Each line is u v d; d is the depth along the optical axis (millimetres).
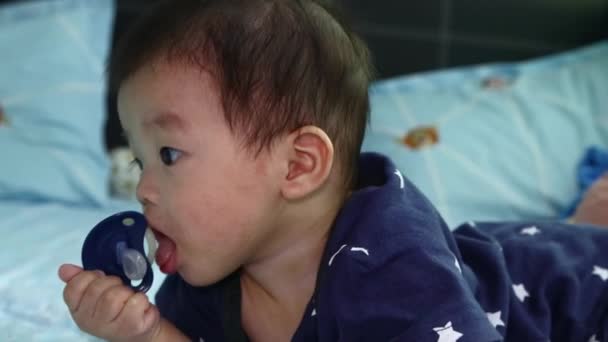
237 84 766
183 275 810
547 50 2080
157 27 807
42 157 1696
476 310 684
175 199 777
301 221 833
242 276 893
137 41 807
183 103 763
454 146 1758
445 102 1867
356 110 853
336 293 741
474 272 897
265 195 791
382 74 2082
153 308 812
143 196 788
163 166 781
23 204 1637
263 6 814
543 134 1801
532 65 1992
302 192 804
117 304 780
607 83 1931
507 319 876
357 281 733
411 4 2068
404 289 708
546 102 1869
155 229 800
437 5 2072
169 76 771
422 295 698
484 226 1074
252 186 781
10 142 1692
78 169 1719
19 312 1105
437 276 706
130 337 801
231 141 768
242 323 895
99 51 1872
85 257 807
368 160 912
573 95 1896
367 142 1763
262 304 885
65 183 1697
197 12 805
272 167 787
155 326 837
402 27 2080
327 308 754
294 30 807
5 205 1615
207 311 915
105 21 1918
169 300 958
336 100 820
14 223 1488
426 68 2090
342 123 836
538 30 2086
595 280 953
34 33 1828
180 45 780
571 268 948
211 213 775
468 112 1836
